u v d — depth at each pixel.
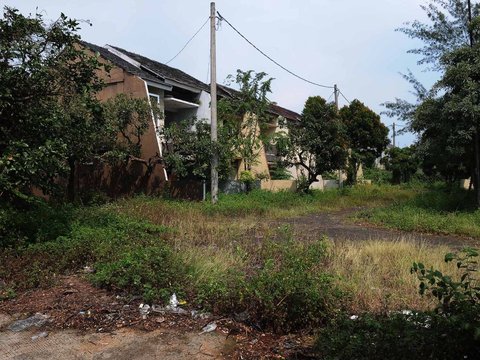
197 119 18.98
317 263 6.05
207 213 13.48
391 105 16.64
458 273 5.70
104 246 6.71
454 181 24.91
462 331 3.02
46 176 8.10
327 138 21.77
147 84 17.12
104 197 15.07
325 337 3.81
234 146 18.58
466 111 12.29
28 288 5.51
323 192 23.73
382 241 8.62
